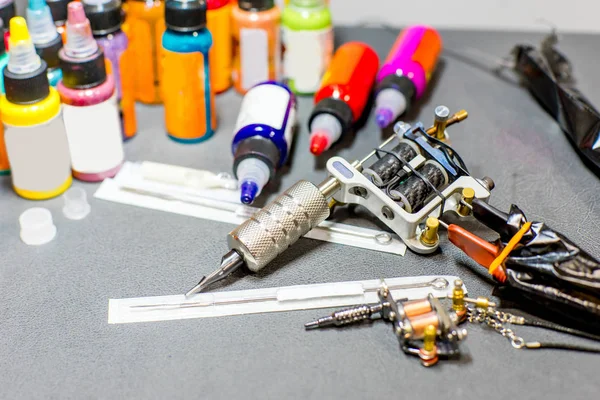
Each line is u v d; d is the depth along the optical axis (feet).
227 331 1.70
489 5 3.47
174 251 1.92
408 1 3.48
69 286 1.82
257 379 1.59
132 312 1.75
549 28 3.20
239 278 1.84
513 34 2.98
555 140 2.35
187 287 1.81
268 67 2.52
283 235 1.81
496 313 1.73
